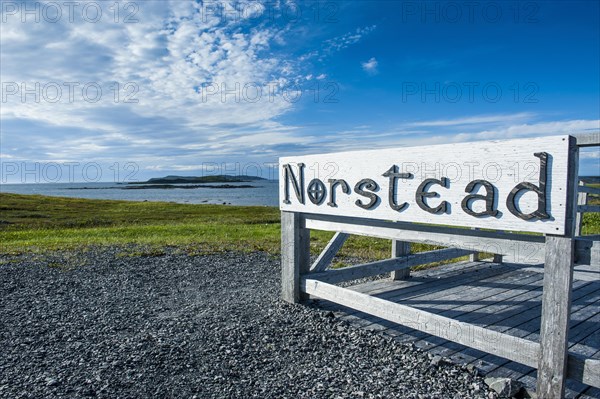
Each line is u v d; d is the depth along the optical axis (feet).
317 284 15.58
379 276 21.93
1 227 62.23
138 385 9.95
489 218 9.93
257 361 11.37
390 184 12.47
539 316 14.90
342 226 15.10
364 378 10.44
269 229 51.44
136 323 14.43
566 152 8.47
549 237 8.95
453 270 22.38
